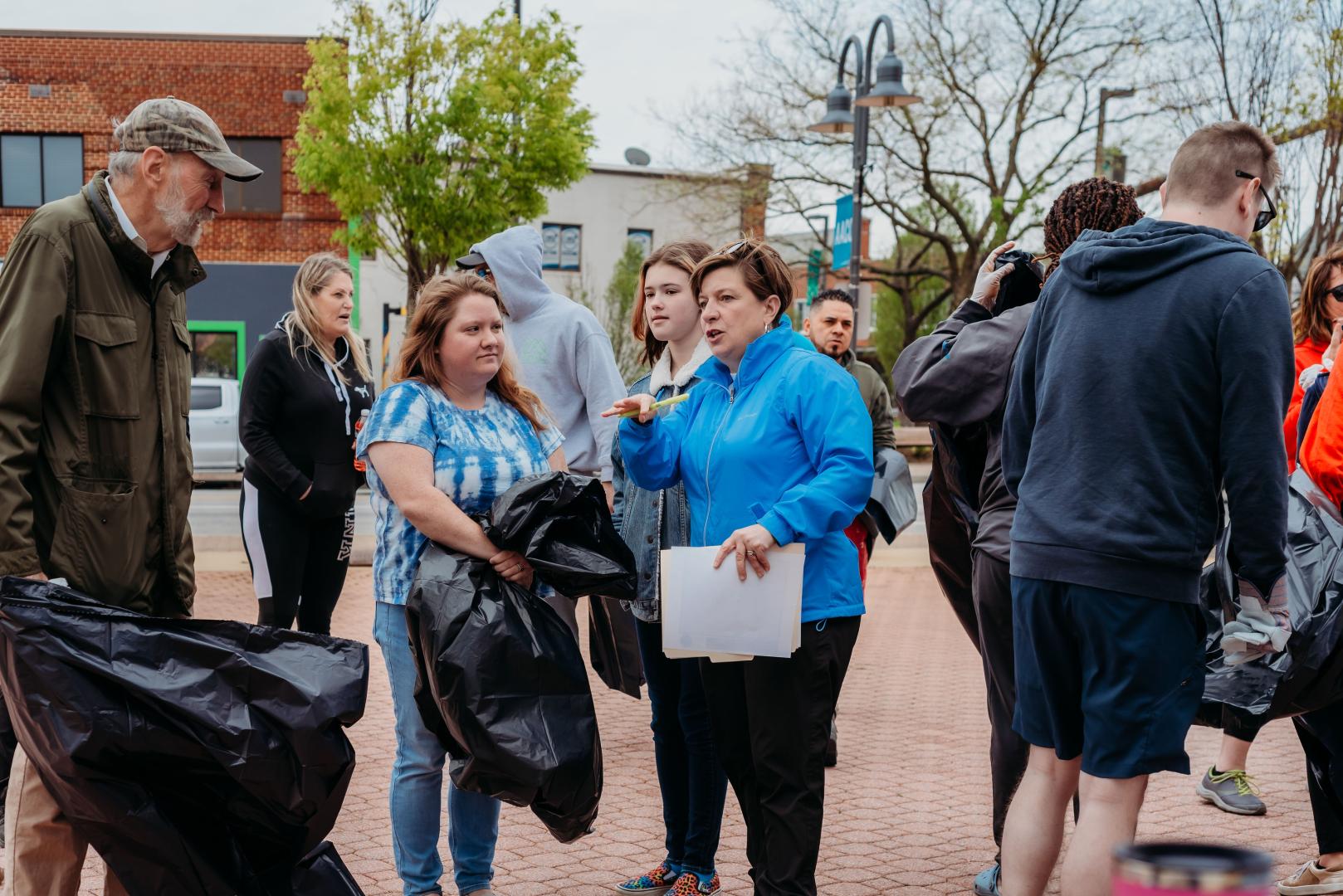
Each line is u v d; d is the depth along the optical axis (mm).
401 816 3658
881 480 5402
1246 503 2834
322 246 28625
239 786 2990
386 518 3654
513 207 24266
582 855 4418
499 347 3664
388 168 23500
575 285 41062
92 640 2871
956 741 6102
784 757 3402
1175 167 3170
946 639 9055
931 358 3676
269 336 5434
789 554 3312
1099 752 2928
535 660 3309
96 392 3201
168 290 3369
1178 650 2904
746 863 4355
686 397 3586
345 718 3006
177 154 3225
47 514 3188
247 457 5410
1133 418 2895
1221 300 2846
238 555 12445
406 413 3547
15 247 3162
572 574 3355
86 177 28031
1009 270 3748
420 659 3365
